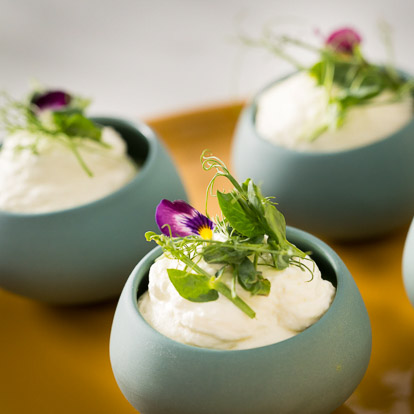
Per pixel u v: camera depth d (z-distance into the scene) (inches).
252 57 39.5
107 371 21.5
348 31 23.9
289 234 19.6
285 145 22.5
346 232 22.6
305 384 18.2
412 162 22.0
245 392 18.1
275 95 23.5
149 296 19.1
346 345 18.5
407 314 21.7
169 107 36.7
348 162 21.8
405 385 20.6
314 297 18.6
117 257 21.4
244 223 18.6
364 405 20.4
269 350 18.1
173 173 22.3
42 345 22.1
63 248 21.2
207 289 18.5
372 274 22.7
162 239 18.8
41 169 21.8
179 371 18.2
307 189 22.1
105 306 22.6
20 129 22.5
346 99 22.3
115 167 22.2
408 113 22.5
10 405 21.2
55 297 21.9
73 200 21.6
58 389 21.3
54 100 23.8
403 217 22.5
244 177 23.1
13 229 21.3
